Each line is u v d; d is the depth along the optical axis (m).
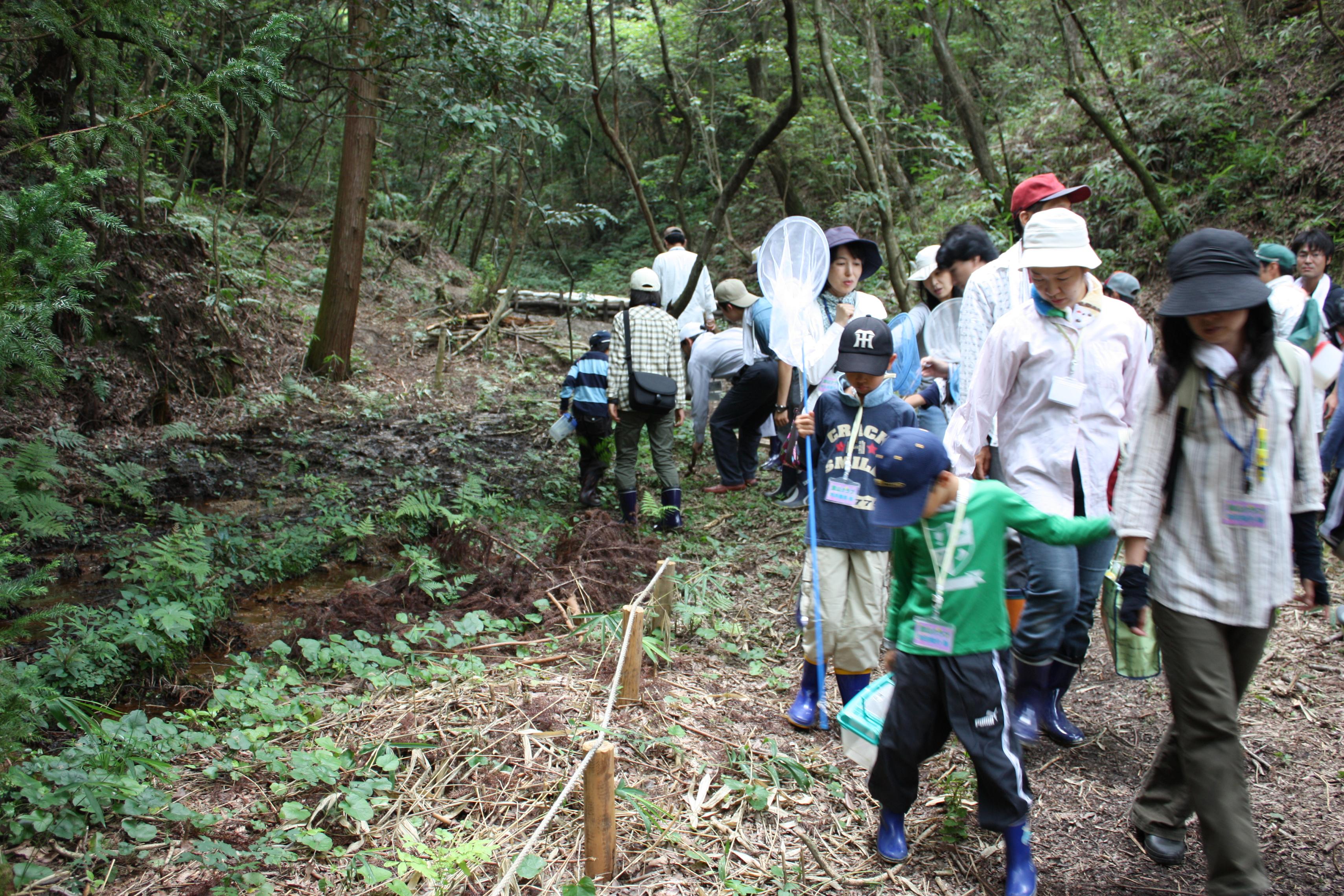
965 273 4.49
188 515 6.36
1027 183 4.08
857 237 5.15
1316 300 5.61
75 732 3.64
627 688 3.94
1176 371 2.62
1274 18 11.72
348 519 6.42
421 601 5.20
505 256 24.11
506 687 4.04
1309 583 2.72
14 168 3.73
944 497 2.74
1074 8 11.65
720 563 5.93
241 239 13.71
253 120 12.22
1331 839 3.10
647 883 2.80
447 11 6.82
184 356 9.78
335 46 7.65
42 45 4.25
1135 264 10.96
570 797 3.20
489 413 10.62
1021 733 3.73
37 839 2.88
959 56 17.33
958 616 2.72
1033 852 3.08
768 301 7.04
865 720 3.01
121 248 9.27
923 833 3.14
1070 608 3.48
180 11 4.48
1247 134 10.73
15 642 3.57
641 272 6.70
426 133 8.76
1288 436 2.61
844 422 3.71
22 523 4.52
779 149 16.91
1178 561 2.65
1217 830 2.52
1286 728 3.84
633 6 17.50
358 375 11.64
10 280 2.78
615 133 7.70
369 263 16.05
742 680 4.36
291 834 2.96
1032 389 3.52
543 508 7.05
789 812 3.25
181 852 2.89
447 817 3.09
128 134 3.38
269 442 8.69
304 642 4.28
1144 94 11.96
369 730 3.66
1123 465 2.78
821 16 7.81
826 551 3.70
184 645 4.44
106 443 8.15
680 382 6.71
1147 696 4.21
